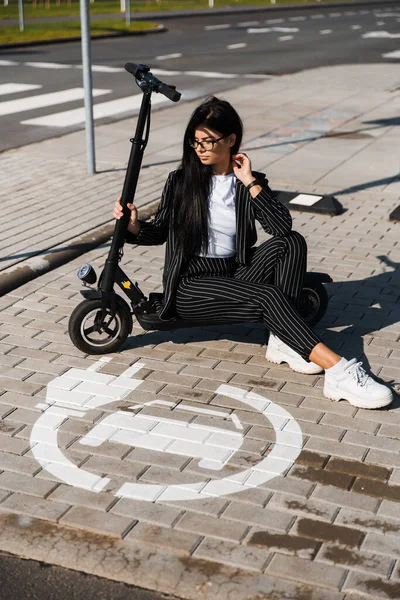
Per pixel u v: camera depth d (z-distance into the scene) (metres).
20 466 3.98
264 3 42.81
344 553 3.39
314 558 3.37
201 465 4.00
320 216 8.13
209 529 3.53
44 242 7.20
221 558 3.36
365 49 23.11
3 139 11.40
